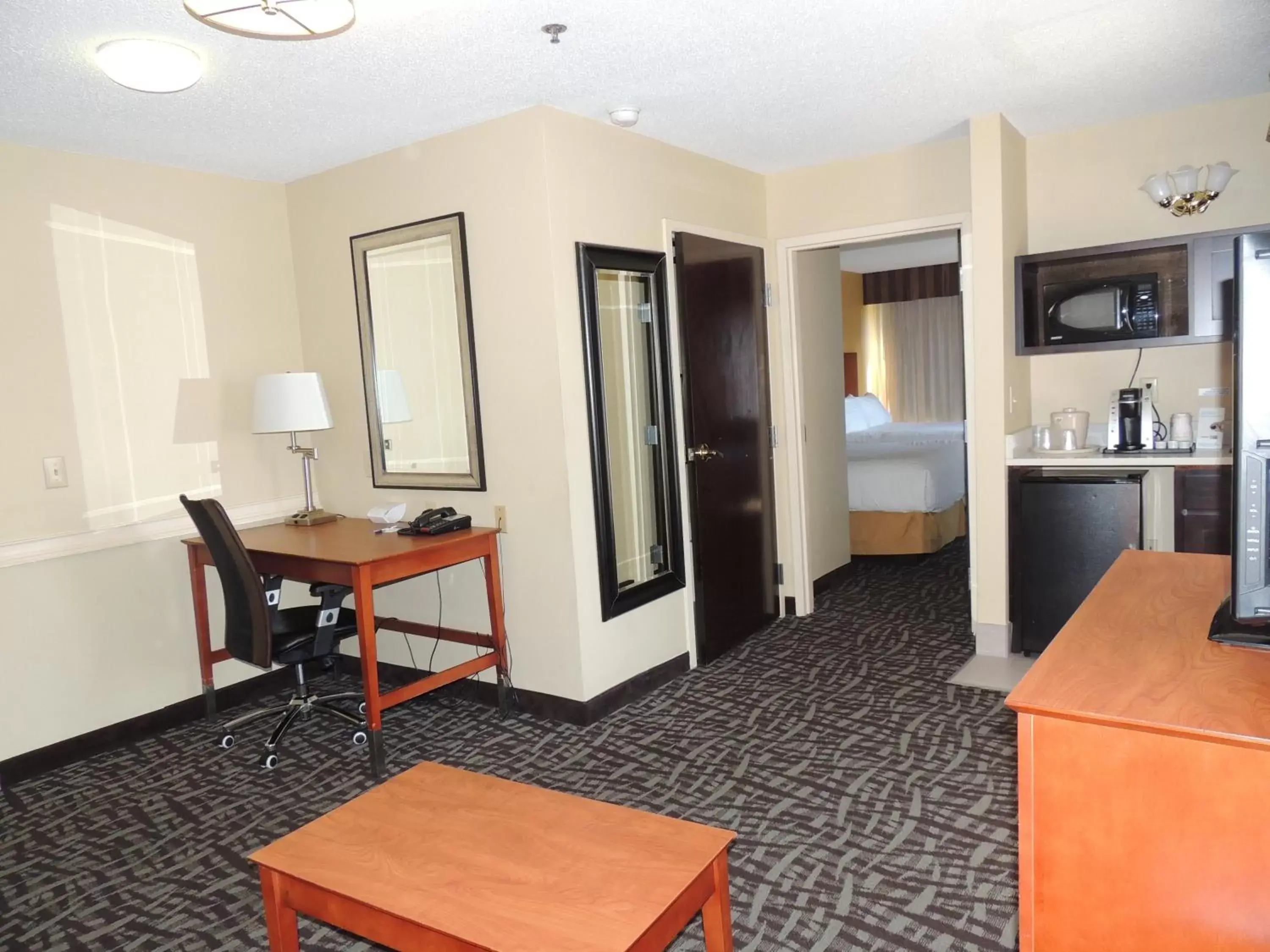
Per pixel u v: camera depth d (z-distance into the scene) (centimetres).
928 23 262
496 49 261
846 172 430
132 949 213
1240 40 288
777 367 463
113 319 344
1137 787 130
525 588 348
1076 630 172
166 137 323
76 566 332
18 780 315
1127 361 391
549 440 332
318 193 393
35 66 251
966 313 398
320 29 218
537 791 189
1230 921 126
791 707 343
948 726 315
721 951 164
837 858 233
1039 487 365
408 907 147
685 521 391
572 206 330
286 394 355
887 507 565
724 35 262
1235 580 157
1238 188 362
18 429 316
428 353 365
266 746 335
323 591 316
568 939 137
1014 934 197
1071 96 341
